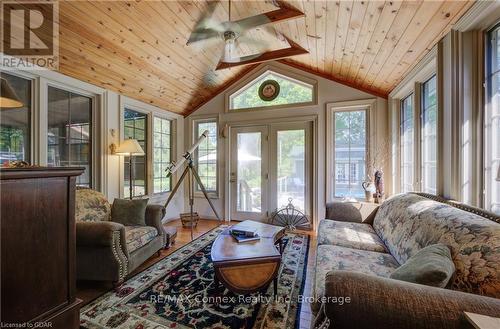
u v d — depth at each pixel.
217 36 2.12
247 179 4.32
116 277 2.03
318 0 2.04
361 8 1.98
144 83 3.46
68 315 1.03
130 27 2.48
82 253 2.05
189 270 2.37
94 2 2.12
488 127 1.69
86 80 2.96
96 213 2.59
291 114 3.98
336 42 2.67
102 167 3.21
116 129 3.40
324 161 3.82
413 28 1.99
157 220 2.76
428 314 0.79
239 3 2.39
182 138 4.71
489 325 0.69
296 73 3.94
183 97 4.21
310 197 3.92
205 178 4.64
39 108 2.53
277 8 2.42
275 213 4.09
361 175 3.68
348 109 3.74
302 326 1.57
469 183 1.76
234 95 4.41
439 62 2.02
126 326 1.57
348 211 2.75
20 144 2.44
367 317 0.84
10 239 0.84
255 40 2.37
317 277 1.47
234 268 1.65
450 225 1.31
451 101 1.85
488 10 1.51
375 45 2.44
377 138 3.52
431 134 2.43
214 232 3.68
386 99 3.50
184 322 1.60
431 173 2.42
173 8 2.39
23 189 0.87
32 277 0.90
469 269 1.04
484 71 1.72
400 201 2.16
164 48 2.95
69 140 2.91
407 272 1.06
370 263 1.65
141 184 3.98
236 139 4.38
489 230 1.10
